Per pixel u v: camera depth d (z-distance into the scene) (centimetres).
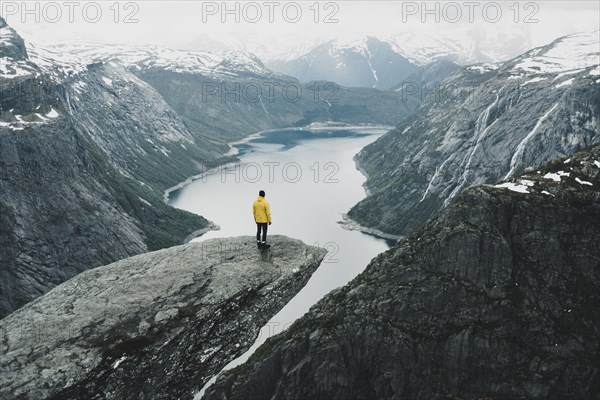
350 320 7712
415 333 7388
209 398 7925
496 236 7581
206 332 2653
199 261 2988
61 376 2198
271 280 2873
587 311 7194
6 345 2333
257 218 3108
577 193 7919
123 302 2616
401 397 7169
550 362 6869
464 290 7475
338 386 7331
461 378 7088
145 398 2531
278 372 7781
